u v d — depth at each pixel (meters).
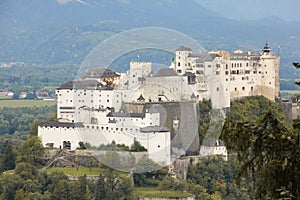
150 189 171.25
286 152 41.72
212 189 172.12
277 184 41.38
